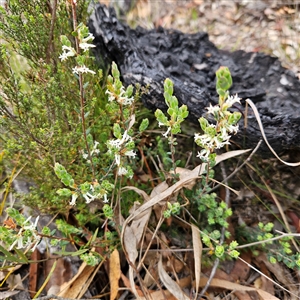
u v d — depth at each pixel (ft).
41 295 1.01
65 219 1.12
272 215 1.17
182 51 1.14
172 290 0.94
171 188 0.91
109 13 1.20
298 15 1.20
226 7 1.24
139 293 1.00
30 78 0.93
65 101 0.94
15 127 0.90
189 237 1.10
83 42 0.61
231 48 1.15
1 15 0.95
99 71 0.89
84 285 1.01
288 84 1.05
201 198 0.97
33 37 0.87
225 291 1.02
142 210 0.91
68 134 0.89
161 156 1.18
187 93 1.04
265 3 1.23
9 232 0.68
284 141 1.00
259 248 1.08
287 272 1.05
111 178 1.03
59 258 1.02
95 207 1.04
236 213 1.17
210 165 0.81
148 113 1.20
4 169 1.14
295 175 1.17
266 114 1.01
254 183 1.18
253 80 1.08
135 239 0.94
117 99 0.66
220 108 0.59
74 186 0.68
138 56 1.12
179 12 1.23
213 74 1.10
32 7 0.88
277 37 1.16
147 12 1.22
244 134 1.03
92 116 1.00
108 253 0.99
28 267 1.06
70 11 0.91
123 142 0.70
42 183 1.02
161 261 1.00
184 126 1.17
